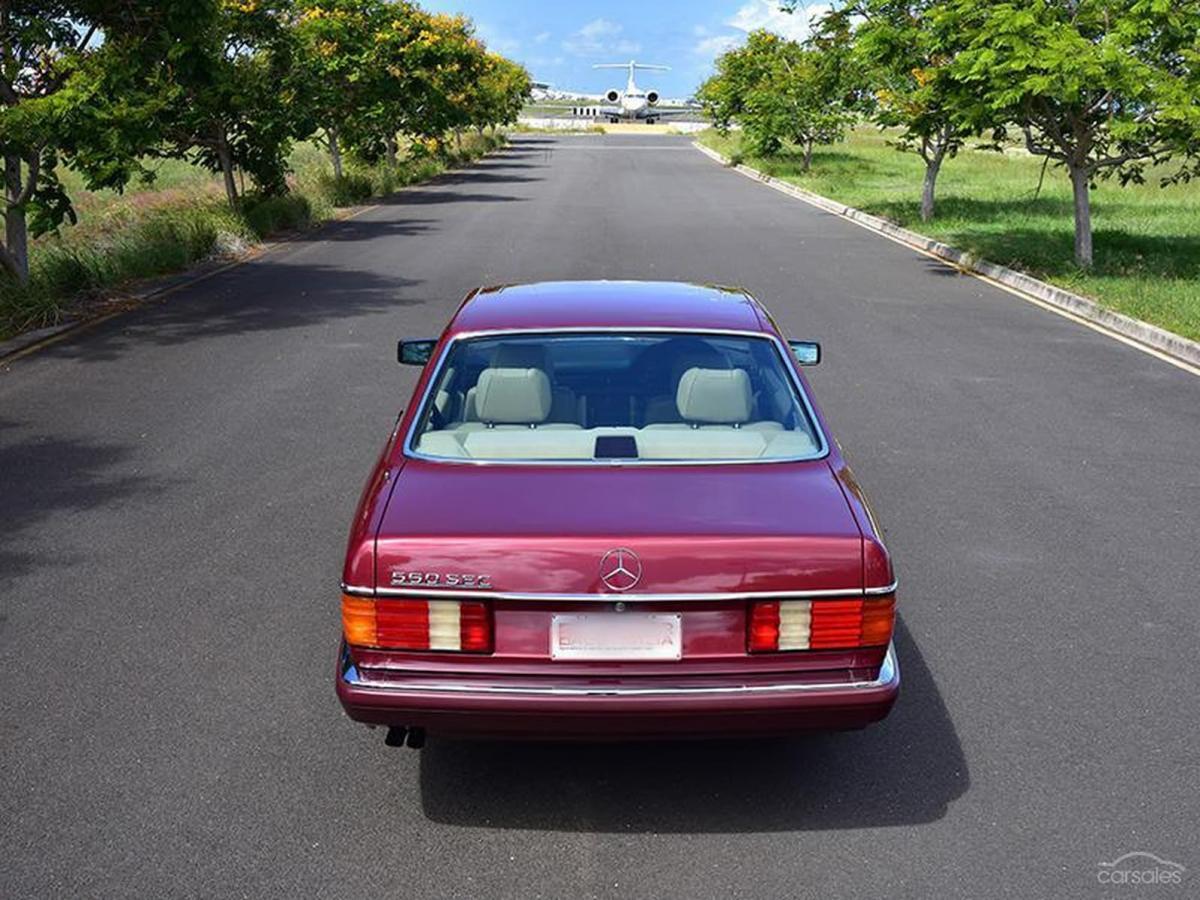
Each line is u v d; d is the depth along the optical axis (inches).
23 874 138.3
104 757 164.7
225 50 805.9
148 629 207.3
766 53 1925.4
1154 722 175.3
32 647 199.8
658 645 135.8
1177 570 236.8
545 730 136.7
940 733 172.1
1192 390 395.5
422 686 135.9
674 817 150.8
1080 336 490.3
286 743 169.0
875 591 136.9
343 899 134.2
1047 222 904.3
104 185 534.3
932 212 948.6
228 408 362.6
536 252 747.4
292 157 1466.5
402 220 968.3
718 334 180.2
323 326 497.0
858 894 134.9
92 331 485.1
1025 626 209.9
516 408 167.6
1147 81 579.5
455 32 1760.6
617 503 143.9
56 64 526.0
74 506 273.3
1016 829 147.5
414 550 136.2
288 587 226.5
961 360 440.5
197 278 635.5
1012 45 597.3
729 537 135.9
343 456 313.1
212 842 144.9
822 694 135.3
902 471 303.6
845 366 428.1
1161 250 734.5
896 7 829.2
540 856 142.3
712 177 1585.9
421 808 152.7
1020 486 291.7
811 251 769.6
